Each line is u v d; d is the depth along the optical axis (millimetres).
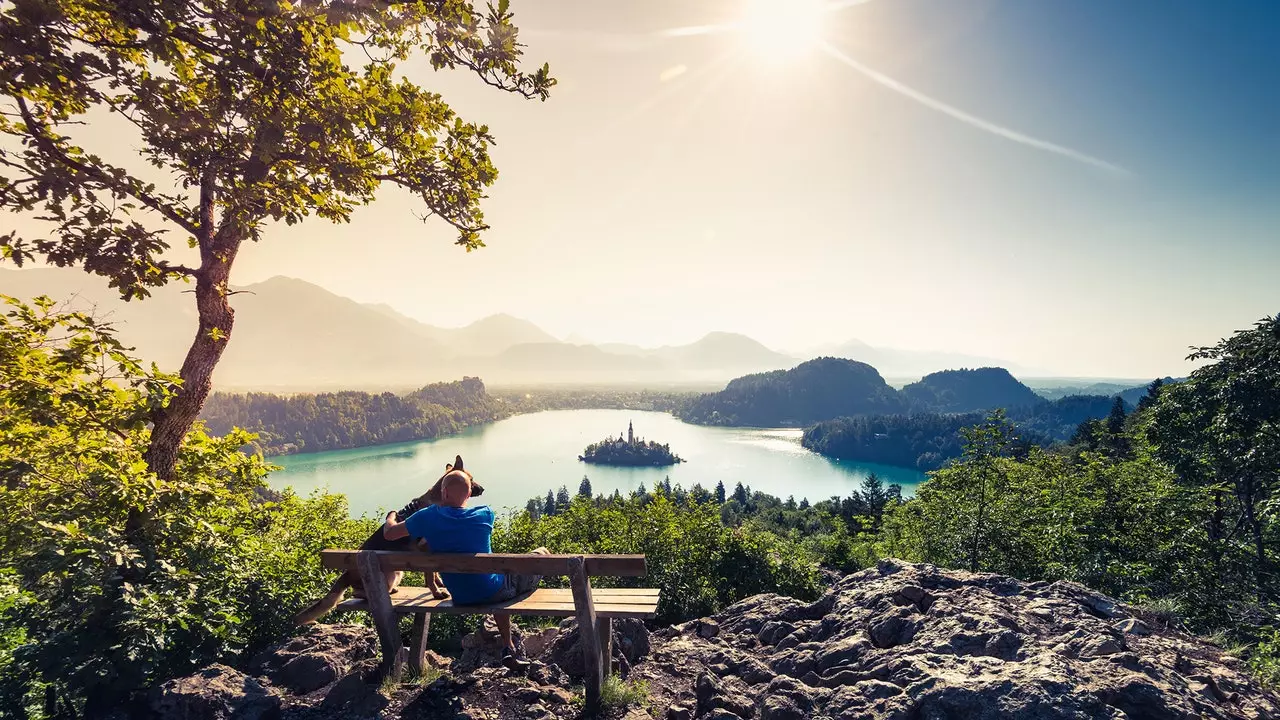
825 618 5941
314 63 5270
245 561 5746
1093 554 15320
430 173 6633
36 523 4621
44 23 4277
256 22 4691
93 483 5121
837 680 4562
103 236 4762
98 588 4293
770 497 158250
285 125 5168
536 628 7859
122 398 5141
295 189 5441
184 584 4805
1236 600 12344
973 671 4082
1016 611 5332
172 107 5000
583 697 4383
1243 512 16641
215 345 5984
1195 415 16047
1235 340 15672
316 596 6223
